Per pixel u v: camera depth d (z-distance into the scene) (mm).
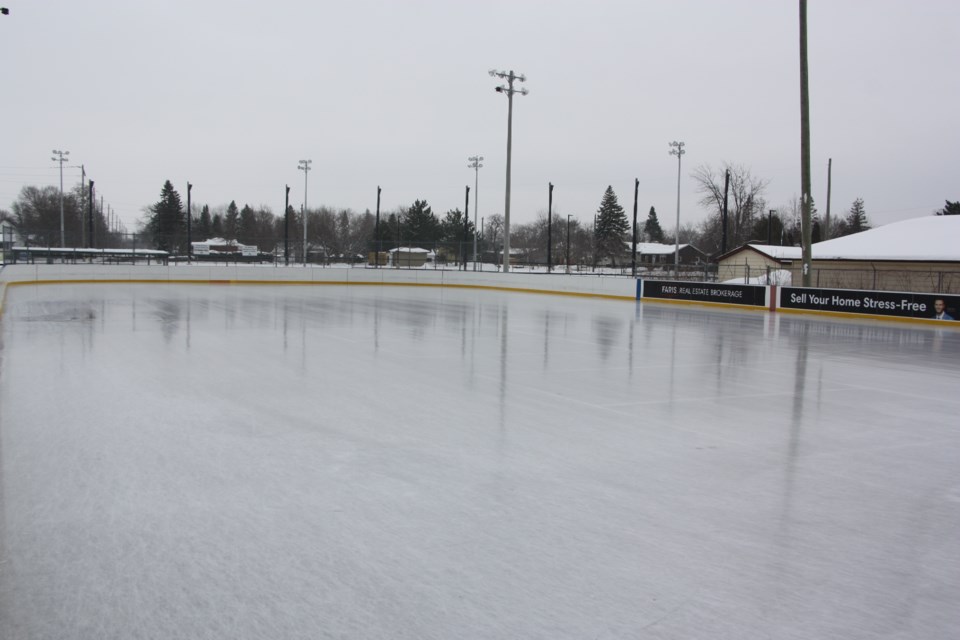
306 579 4227
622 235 108750
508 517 5312
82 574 4262
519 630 3672
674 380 11891
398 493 5824
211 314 22234
